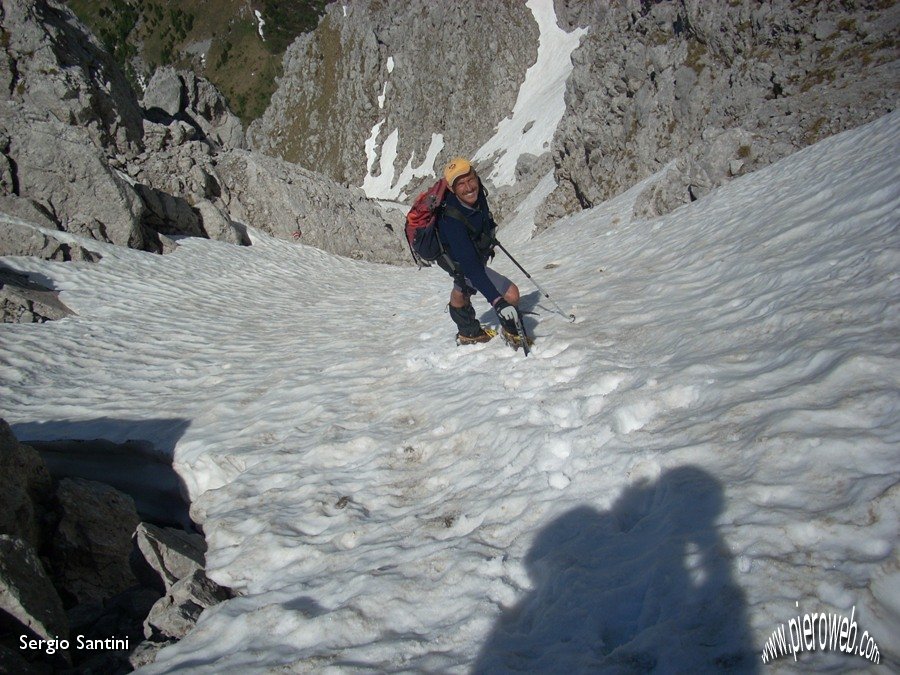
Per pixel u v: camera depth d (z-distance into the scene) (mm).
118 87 23531
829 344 4102
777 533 2791
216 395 8367
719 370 4578
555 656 2729
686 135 23172
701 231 10047
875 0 15969
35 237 15531
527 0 83250
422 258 6551
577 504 3754
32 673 3254
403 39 93438
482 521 4004
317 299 17188
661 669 2441
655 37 25875
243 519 4879
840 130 12578
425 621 3273
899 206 5746
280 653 3281
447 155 84500
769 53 18641
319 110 107000
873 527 2623
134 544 4641
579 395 5141
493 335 7543
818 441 3209
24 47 20094
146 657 3584
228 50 154625
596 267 10891
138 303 14555
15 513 4371
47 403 8812
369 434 5898
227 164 25875
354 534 4375
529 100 78750
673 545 3002
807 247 6379
